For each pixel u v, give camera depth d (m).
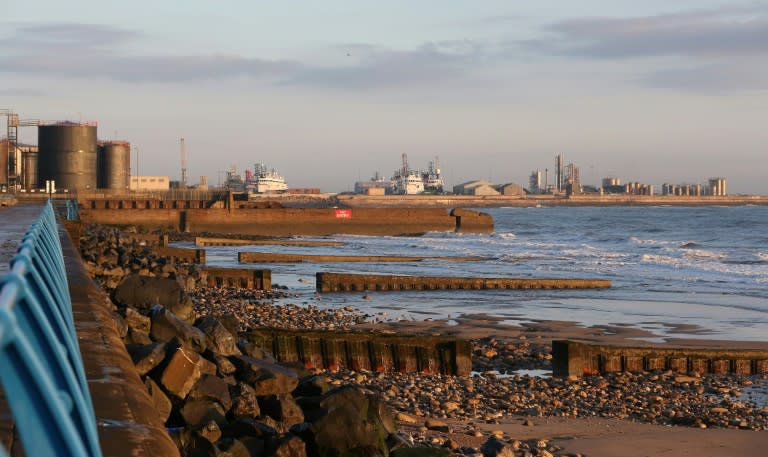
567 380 22.36
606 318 35.62
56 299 5.60
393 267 62.31
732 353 24.08
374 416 12.12
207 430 9.74
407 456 11.14
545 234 124.69
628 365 23.69
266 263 62.56
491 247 86.94
